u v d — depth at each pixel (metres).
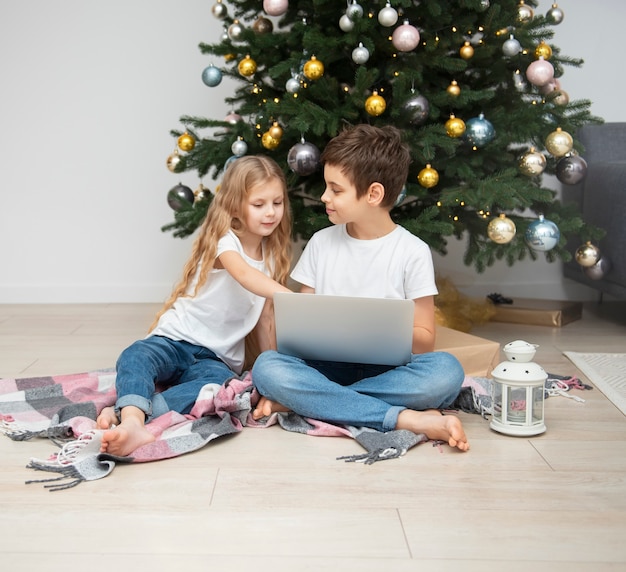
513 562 1.12
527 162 2.34
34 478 1.42
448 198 2.27
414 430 1.60
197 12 3.31
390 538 1.19
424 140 2.21
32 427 1.68
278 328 1.72
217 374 1.88
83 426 1.62
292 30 2.40
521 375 1.65
